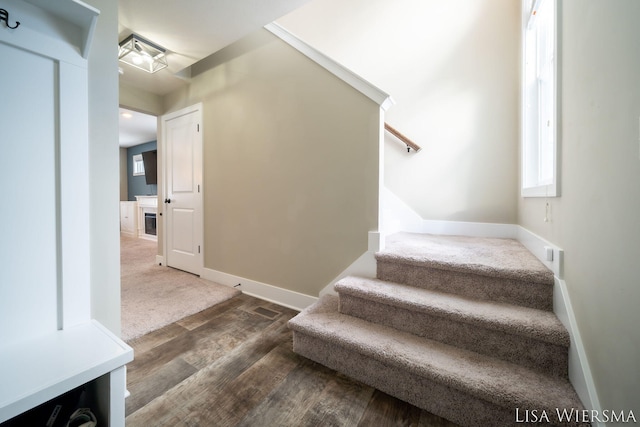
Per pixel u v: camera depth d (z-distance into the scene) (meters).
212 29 1.91
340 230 1.88
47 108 0.87
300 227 2.08
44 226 0.87
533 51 1.90
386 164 2.70
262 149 2.29
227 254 2.59
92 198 1.05
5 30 0.78
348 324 1.45
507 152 2.24
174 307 2.05
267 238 2.28
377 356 1.19
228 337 1.67
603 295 0.81
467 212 2.39
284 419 1.06
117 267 1.13
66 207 0.92
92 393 0.82
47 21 0.86
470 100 2.36
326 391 1.21
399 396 1.17
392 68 2.66
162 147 3.21
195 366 1.38
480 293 1.39
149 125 5.01
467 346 1.22
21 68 0.82
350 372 1.31
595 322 0.85
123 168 7.08
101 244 1.08
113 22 1.10
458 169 2.41
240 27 1.89
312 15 3.06
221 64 2.57
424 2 2.54
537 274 1.24
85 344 0.81
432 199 2.51
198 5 1.67
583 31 0.98
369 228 1.76
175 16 1.77
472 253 1.66
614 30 0.77
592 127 0.90
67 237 0.92
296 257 2.11
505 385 0.98
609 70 0.79
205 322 1.88
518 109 2.17
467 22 2.36
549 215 1.37
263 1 1.65
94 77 1.05
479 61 2.32
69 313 0.92
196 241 2.87
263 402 1.14
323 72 1.92
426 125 2.53
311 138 2.00
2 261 0.79
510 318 1.14
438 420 1.06
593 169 0.89
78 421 0.76
